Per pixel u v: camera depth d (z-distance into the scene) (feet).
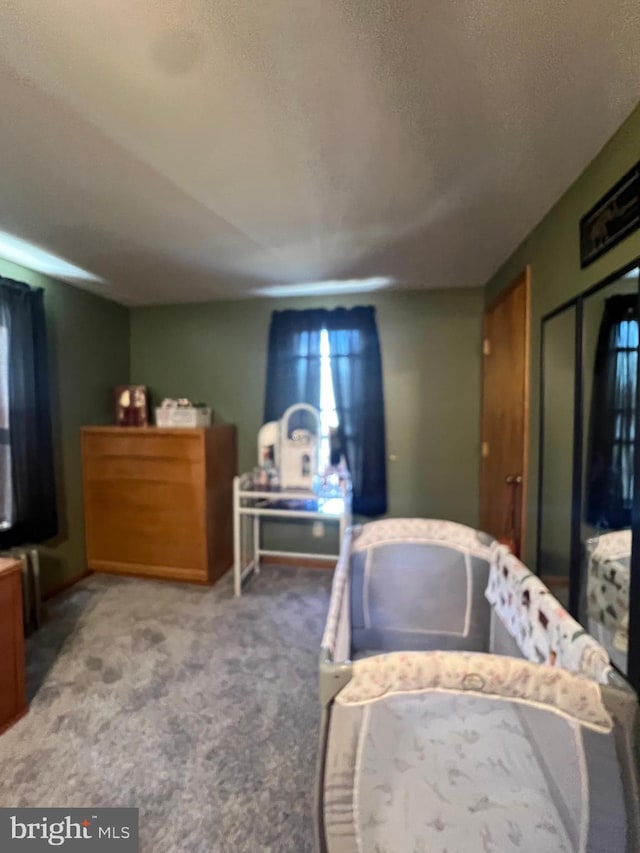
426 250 8.40
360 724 3.43
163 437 10.72
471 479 11.41
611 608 4.94
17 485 8.90
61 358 10.52
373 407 11.46
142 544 11.01
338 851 3.43
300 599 10.11
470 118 4.51
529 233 7.56
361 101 4.22
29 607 8.70
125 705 6.56
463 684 3.39
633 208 4.46
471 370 11.27
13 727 6.09
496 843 3.22
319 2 3.15
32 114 4.39
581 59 3.73
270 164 5.33
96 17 3.27
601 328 5.19
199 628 8.80
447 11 3.26
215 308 12.48
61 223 7.02
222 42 3.50
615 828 3.11
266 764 5.51
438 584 7.16
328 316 11.60
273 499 11.12
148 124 4.56
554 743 3.22
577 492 5.78
